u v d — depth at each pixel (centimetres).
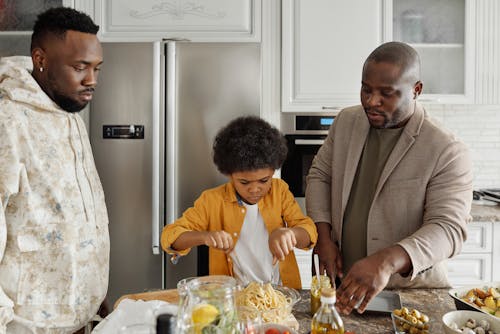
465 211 127
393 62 125
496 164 294
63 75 111
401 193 136
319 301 112
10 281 107
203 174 239
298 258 253
